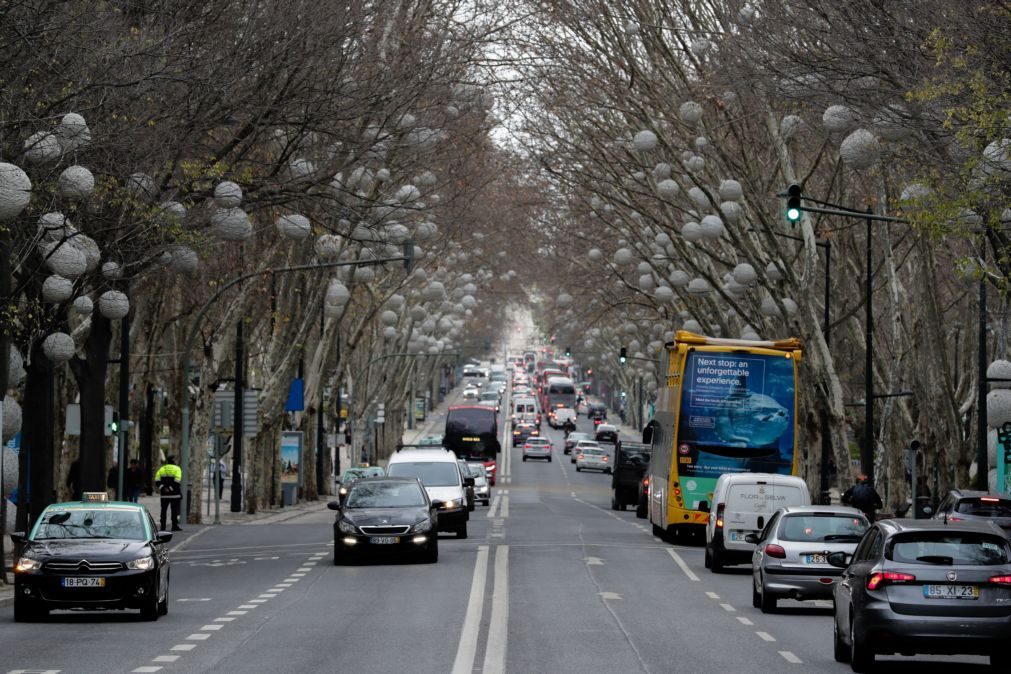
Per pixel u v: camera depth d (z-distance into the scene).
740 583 67.38
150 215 64.62
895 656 43.56
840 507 56.44
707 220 79.81
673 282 106.06
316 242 116.44
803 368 111.50
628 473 151.50
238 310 119.44
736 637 45.72
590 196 126.88
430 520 76.56
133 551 50.34
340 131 77.06
